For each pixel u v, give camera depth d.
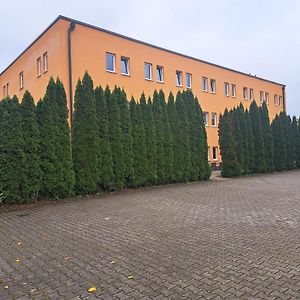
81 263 4.21
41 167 10.02
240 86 31.78
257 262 4.07
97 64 18.67
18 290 3.41
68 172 10.58
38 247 5.02
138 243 5.10
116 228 6.19
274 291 3.20
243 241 5.09
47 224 6.75
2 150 9.15
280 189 12.19
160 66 23.06
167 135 15.06
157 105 14.93
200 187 13.51
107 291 3.32
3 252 4.80
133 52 21.00
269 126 23.03
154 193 11.66
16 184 9.23
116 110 12.61
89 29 18.44
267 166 22.25
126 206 8.84
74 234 5.80
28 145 9.64
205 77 27.55
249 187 13.18
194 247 4.81
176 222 6.64
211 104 27.97
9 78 25.31
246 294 3.15
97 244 5.10
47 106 10.33
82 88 11.70
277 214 7.22
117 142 12.43
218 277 3.60
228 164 18.91
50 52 18.11
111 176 11.97
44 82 18.91
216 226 6.21
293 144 26.20
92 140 11.45
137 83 21.06
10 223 6.99
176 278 3.60
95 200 10.22
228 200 9.62
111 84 19.36
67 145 10.72
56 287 3.46
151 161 13.92
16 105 9.52
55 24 17.56
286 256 4.28
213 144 27.95
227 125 19.30
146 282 3.52
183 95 16.72
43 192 10.07
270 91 36.16
